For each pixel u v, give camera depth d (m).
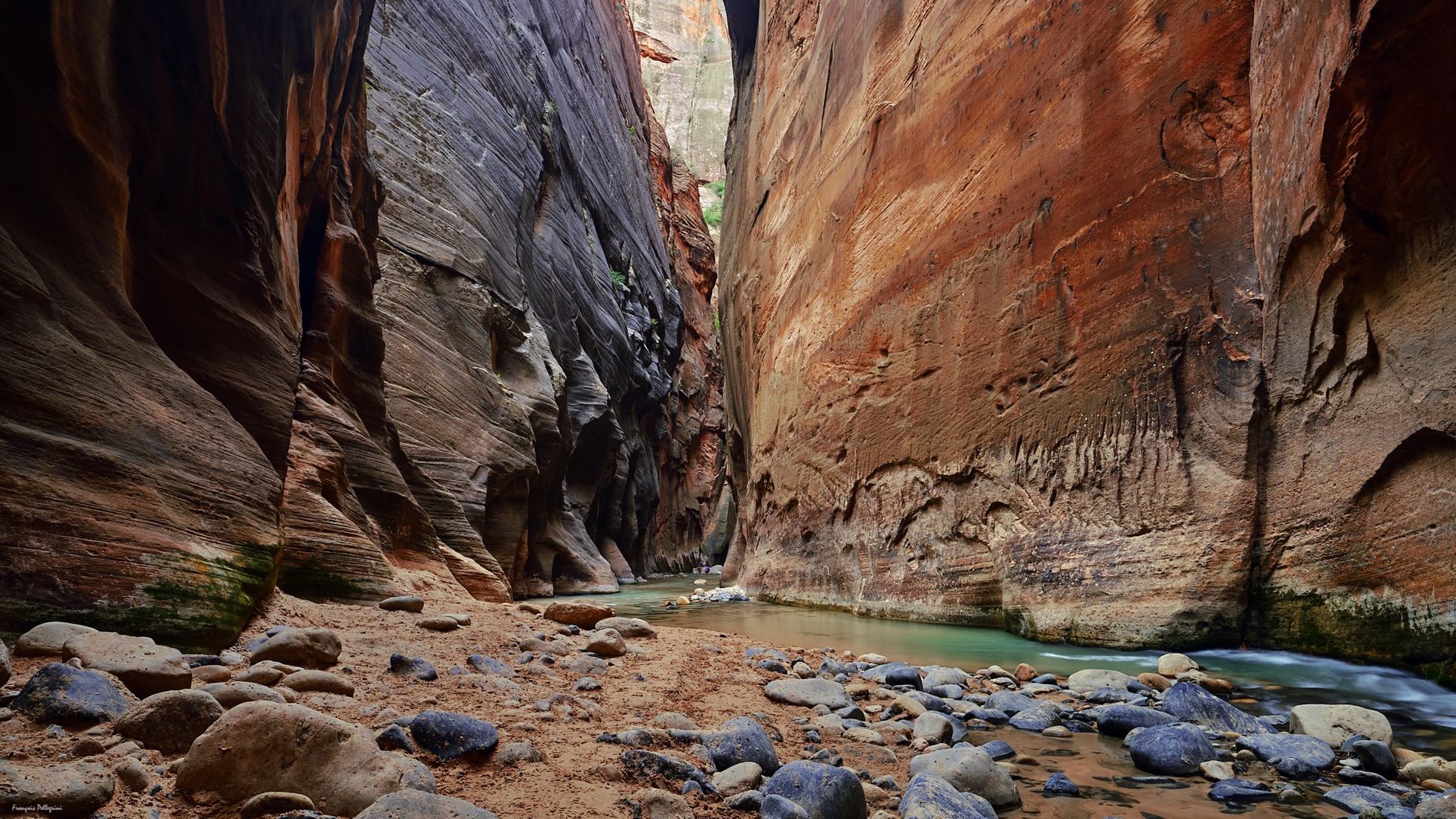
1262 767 2.96
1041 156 7.86
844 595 10.63
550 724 2.90
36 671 2.45
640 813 2.08
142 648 2.58
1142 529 6.34
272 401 5.36
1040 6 8.13
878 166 11.14
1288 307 5.48
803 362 12.84
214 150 5.07
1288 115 5.46
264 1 5.60
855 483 10.61
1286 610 5.42
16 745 1.89
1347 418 5.03
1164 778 2.87
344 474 7.02
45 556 2.94
